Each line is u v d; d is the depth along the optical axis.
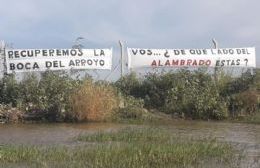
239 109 34.31
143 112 33.22
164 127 29.00
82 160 17.48
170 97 34.91
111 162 17.06
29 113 31.95
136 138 22.98
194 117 34.03
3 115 31.36
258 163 17.69
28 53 35.25
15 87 33.16
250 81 36.38
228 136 25.27
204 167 16.89
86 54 36.25
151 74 36.88
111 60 36.84
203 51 37.81
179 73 36.47
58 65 35.62
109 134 23.61
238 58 38.28
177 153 18.31
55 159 17.64
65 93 32.53
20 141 22.81
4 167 16.52
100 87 32.56
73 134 25.42
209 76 36.44
